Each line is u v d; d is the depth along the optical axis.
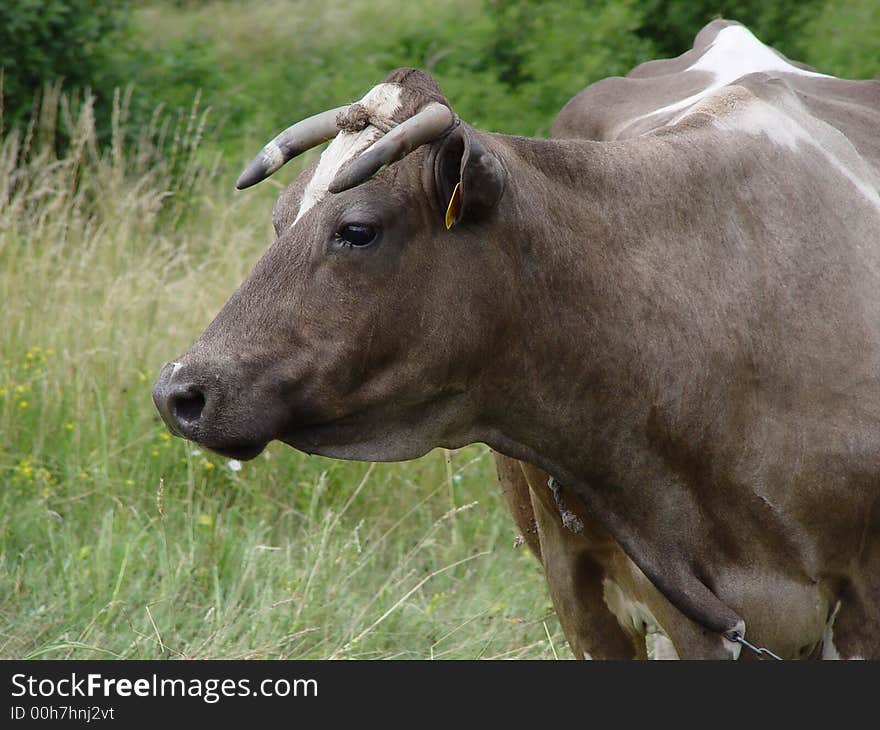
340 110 8.63
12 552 13.40
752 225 9.08
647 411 8.73
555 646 12.66
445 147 7.98
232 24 30.22
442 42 27.14
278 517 14.79
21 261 16.78
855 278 9.20
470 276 8.17
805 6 24.17
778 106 9.80
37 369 15.39
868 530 9.20
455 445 8.68
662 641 11.20
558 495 9.32
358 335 7.98
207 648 11.72
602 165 8.78
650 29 24.34
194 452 14.32
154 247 18.61
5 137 20.91
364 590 13.29
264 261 8.08
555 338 8.49
